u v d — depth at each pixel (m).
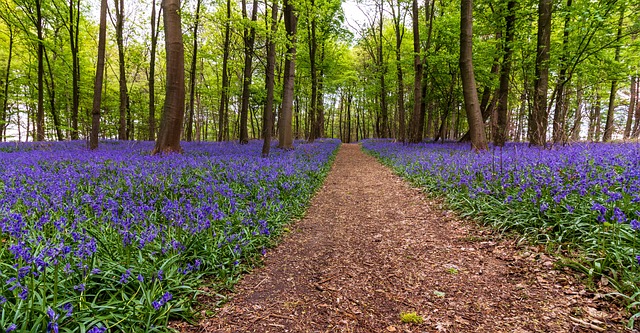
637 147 7.41
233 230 4.70
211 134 53.19
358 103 48.53
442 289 3.47
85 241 3.48
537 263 3.77
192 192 6.13
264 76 23.77
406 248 4.71
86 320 2.54
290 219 6.20
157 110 36.59
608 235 3.70
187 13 11.23
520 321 2.81
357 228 5.78
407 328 2.84
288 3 12.54
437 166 9.22
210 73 32.72
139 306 2.82
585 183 4.70
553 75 14.30
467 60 11.80
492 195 5.95
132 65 30.22
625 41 12.70
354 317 3.05
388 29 30.06
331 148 19.94
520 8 14.27
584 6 10.23
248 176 7.62
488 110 20.06
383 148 18.78
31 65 23.59
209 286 3.60
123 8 23.38
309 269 4.14
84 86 24.81
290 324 2.97
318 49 25.98
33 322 2.39
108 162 8.84
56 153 10.98
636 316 2.61
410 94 27.81
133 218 4.20
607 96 22.14
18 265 2.76
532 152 9.15
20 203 4.66
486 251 4.34
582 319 2.76
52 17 19.92
